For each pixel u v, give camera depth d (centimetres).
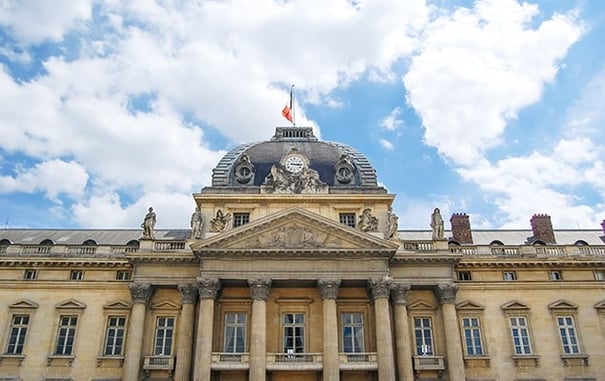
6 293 4822
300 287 4750
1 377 4500
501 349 4634
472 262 4881
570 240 5597
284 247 4544
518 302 4788
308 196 5072
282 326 4672
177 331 4650
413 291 4812
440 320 4675
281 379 4406
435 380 4416
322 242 4591
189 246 4594
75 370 4538
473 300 4809
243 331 4659
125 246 5028
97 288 4850
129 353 4400
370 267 4550
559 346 4650
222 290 4738
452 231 5538
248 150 5578
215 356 4341
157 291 4791
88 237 5672
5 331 4681
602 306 4788
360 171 5344
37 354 4597
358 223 4888
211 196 5066
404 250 4812
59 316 4750
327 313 4406
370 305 4725
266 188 5138
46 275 4900
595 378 4541
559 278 4916
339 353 4394
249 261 4566
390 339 4334
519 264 4897
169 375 4441
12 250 5000
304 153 5425
